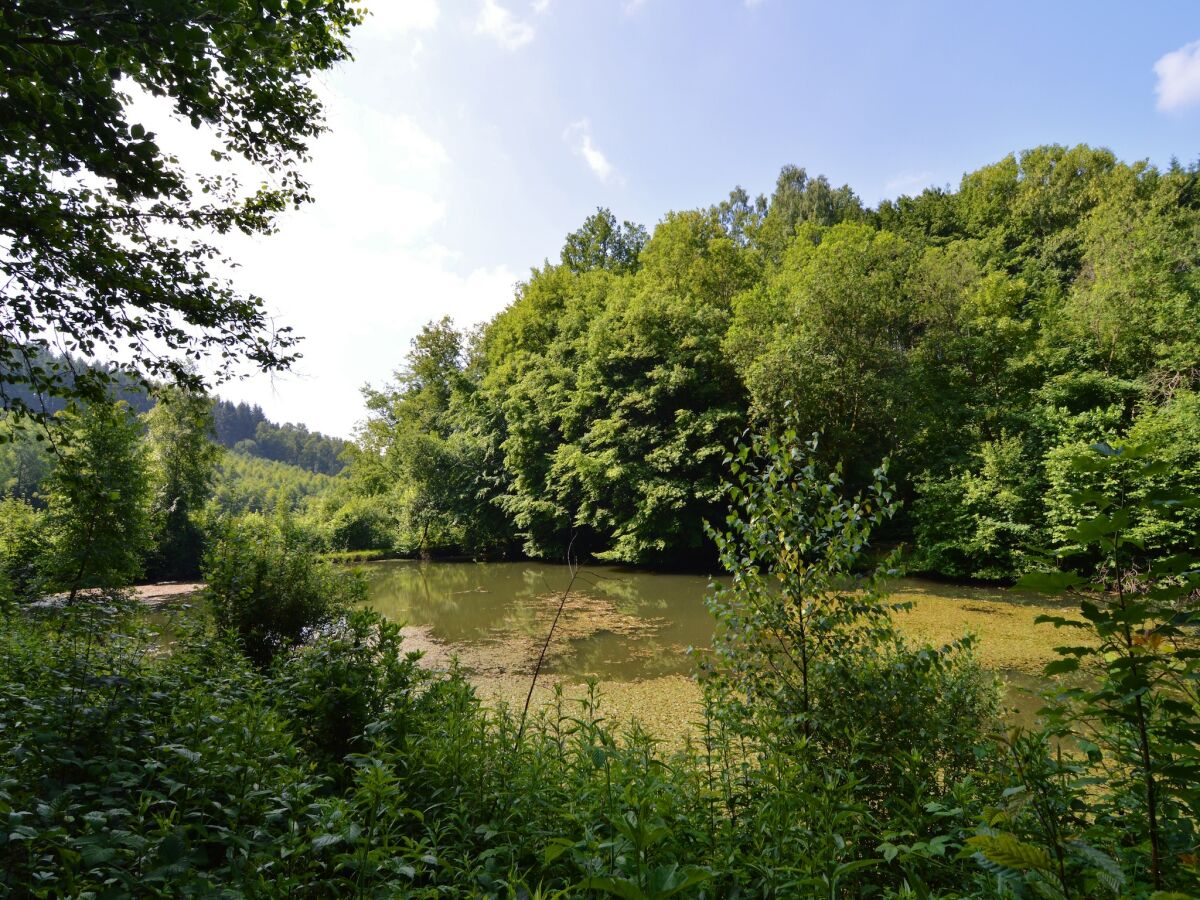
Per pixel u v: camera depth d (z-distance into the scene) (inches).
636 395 1035.3
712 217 1654.8
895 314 893.8
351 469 1685.5
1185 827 74.7
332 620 305.0
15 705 117.7
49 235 166.9
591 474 1045.8
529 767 118.7
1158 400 751.7
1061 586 60.4
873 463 914.7
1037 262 1396.4
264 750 106.9
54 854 80.6
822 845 83.0
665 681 380.5
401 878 91.4
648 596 754.2
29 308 172.6
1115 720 65.7
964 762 118.0
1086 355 850.1
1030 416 788.6
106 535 411.8
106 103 126.5
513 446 1240.2
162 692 134.5
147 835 81.7
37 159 167.9
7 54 107.6
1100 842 74.4
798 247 1302.9
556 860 95.2
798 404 807.7
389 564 1305.4
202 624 243.9
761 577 148.6
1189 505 52.6
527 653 473.4
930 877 90.4
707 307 1130.0
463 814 102.5
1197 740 56.5
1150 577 57.6
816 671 135.0
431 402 1715.1
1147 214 1103.0
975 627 475.5
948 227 1814.7
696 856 89.0
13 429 178.1
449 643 514.0
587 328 1364.4
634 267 1967.3
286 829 93.8
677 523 957.8
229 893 74.3
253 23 131.6
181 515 977.5
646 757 116.3
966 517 735.1
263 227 242.5
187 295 209.2
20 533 503.5
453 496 1363.2
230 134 216.2
